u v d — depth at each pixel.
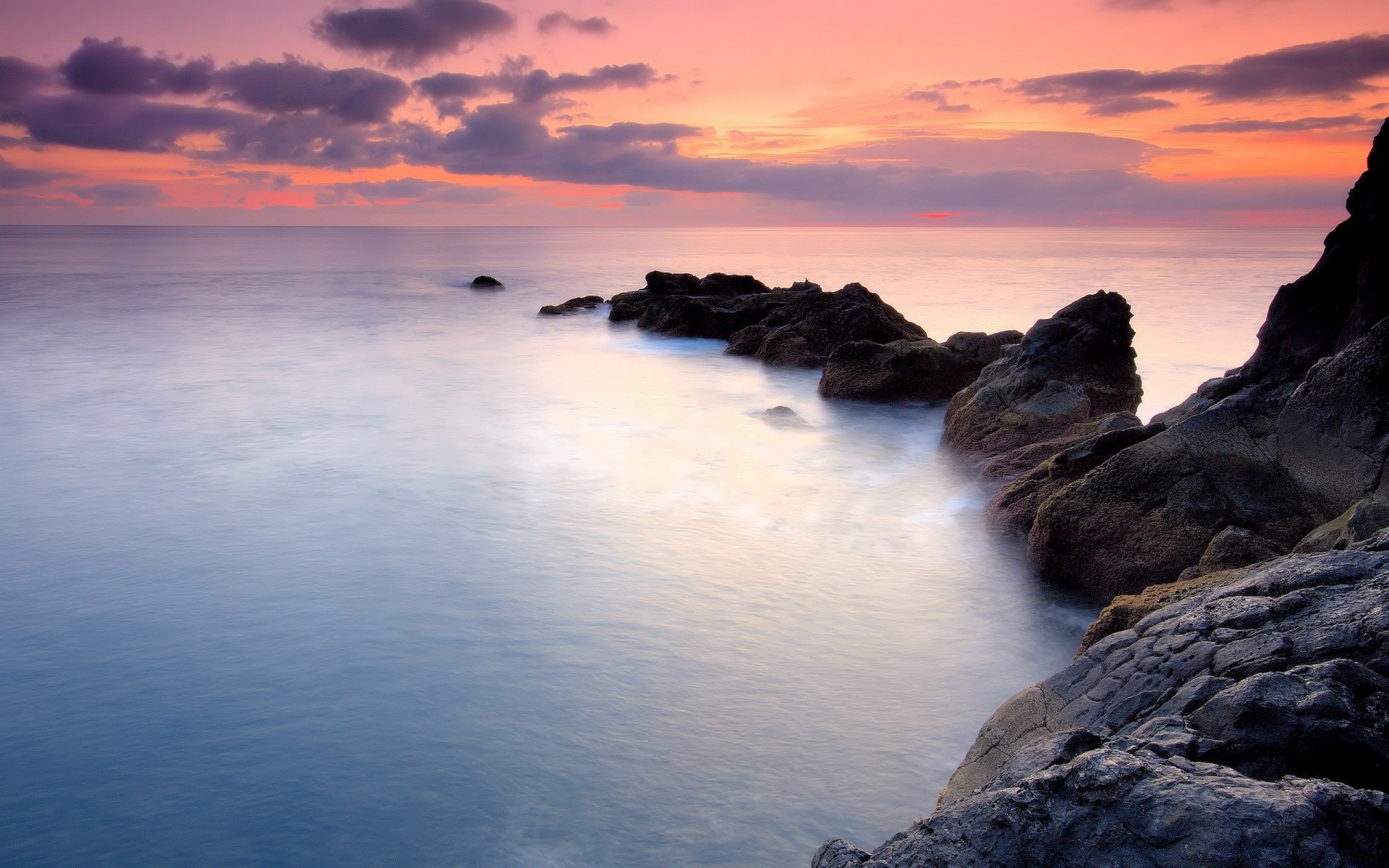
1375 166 10.88
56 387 25.86
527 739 8.29
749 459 18.78
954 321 44.66
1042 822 4.23
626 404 24.48
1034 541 12.08
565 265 89.31
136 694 9.05
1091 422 15.82
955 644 10.38
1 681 9.30
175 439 19.81
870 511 15.37
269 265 86.88
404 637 10.31
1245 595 6.23
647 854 6.77
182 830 7.10
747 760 8.00
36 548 13.01
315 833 7.05
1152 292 52.91
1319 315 11.59
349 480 16.73
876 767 7.91
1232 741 4.55
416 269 82.12
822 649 10.19
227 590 11.62
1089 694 6.16
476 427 21.38
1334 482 9.84
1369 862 3.58
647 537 13.83
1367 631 5.08
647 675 9.50
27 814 7.29
